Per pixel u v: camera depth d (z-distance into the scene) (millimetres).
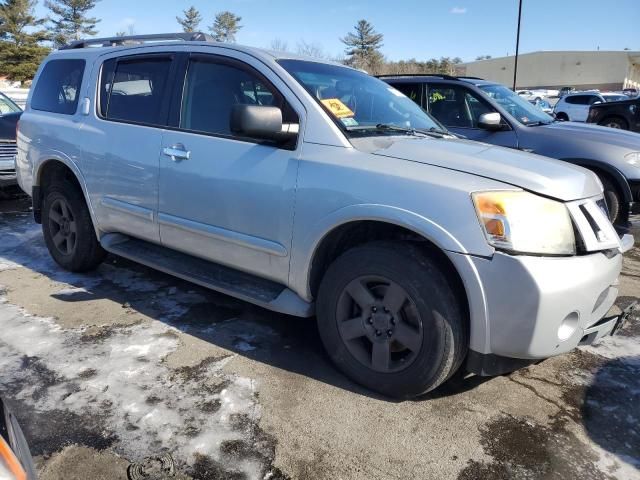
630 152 5891
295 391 2910
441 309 2592
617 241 2773
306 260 2984
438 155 2855
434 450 2477
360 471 2334
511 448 2504
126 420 2617
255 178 3129
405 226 2607
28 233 5938
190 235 3553
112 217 4062
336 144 2953
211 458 2381
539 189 2566
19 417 2611
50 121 4504
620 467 2395
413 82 6898
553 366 3264
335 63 3912
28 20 52781
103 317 3756
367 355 2930
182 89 3648
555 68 76562
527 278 2393
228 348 3367
